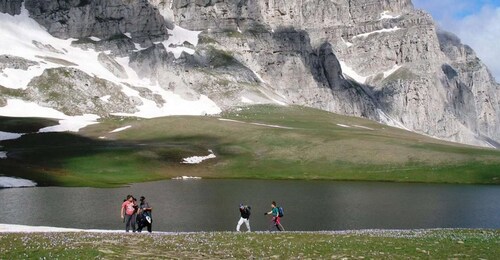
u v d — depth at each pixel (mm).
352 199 93062
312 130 190375
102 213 69938
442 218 73688
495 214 77812
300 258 33156
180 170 139250
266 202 86438
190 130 189500
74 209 73125
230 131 186625
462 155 145250
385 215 75438
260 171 141000
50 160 134875
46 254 31016
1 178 103375
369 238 42812
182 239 40719
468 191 107875
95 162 136375
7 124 194250
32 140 170500
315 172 139500
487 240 41500
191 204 82188
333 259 33094
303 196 96125
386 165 142375
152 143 168750
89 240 37875
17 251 31703
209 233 47250
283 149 161000
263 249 36469
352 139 168375
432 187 115125
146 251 34000
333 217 72500
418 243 39688
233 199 89500
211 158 152875
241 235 44906
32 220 63094
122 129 193625
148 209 49438
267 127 198375
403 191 107062
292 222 67750
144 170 134750
